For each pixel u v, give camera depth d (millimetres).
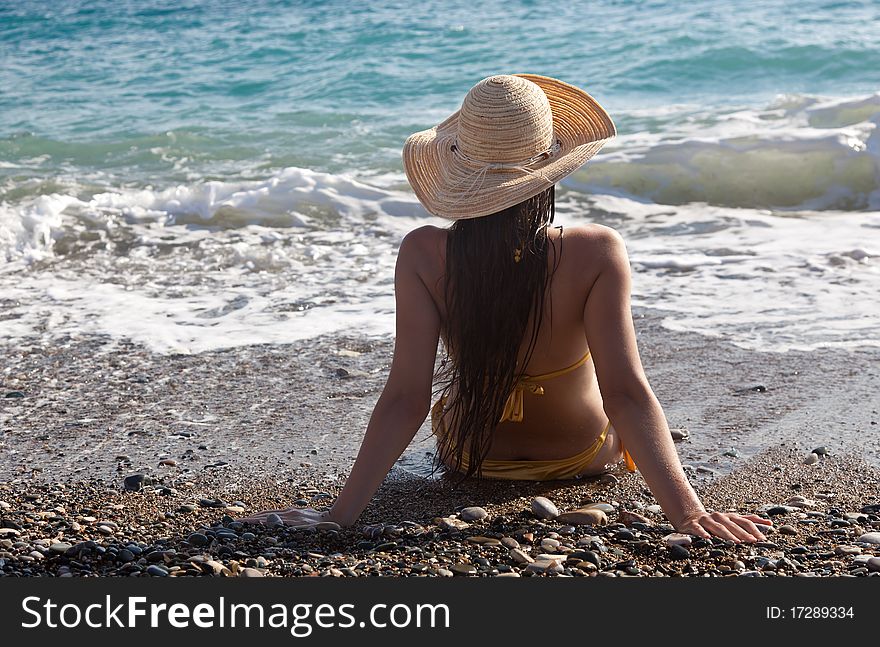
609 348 2703
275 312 5402
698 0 19125
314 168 9164
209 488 3258
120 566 2559
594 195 8070
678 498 2639
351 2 21391
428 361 2797
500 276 2676
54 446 3658
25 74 15477
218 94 13492
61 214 7277
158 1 22750
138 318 5320
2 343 4934
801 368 4305
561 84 2957
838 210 7734
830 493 3078
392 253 6633
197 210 7496
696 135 9312
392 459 2818
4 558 2600
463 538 2736
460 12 19516
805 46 13836
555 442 3162
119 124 11484
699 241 6750
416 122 11266
